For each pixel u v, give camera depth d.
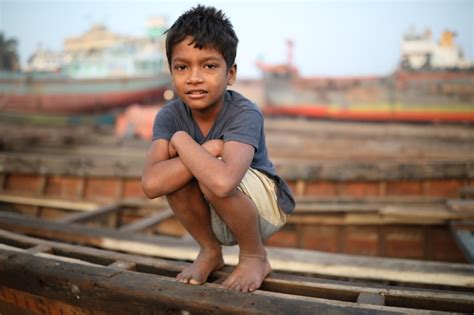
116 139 10.53
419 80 13.73
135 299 1.27
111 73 18.25
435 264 1.88
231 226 1.38
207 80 1.27
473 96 13.10
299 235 3.77
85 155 8.50
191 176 1.32
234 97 1.46
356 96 13.88
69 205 4.30
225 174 1.24
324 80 14.18
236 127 1.36
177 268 1.53
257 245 1.47
